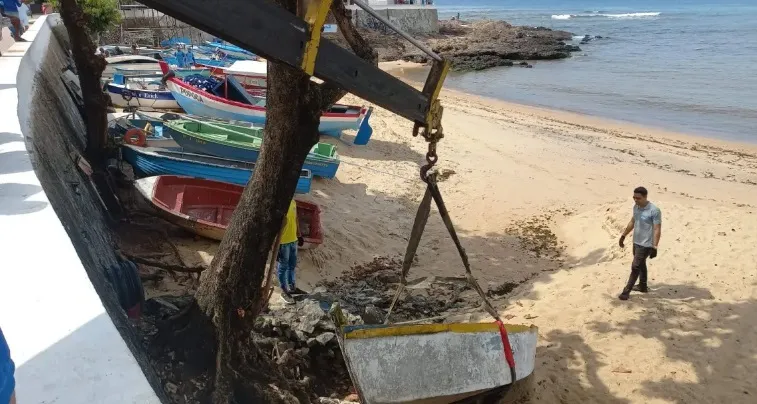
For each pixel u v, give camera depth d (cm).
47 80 1305
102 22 1216
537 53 4803
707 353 780
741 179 1770
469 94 3353
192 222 974
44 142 843
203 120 1547
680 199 1517
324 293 888
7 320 353
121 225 997
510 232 1283
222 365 549
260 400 562
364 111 1775
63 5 1011
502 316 886
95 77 1075
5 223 479
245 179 1231
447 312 914
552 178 1664
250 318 585
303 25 334
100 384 307
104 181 1048
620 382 727
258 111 1719
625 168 1811
